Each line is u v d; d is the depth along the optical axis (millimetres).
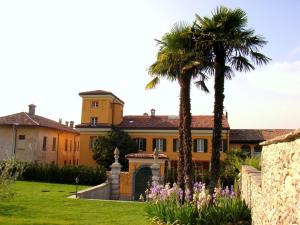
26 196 19672
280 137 5066
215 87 13242
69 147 52250
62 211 15203
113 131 42250
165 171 28281
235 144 44031
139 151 43688
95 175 31641
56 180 32438
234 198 13242
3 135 41781
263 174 7438
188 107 13992
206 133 42625
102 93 44719
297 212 4379
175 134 43188
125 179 26906
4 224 10922
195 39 13578
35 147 41094
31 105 44844
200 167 40844
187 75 14047
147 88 16594
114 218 13875
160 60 14469
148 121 45562
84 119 45094
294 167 4562
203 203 11812
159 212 12906
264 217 7246
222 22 12953
